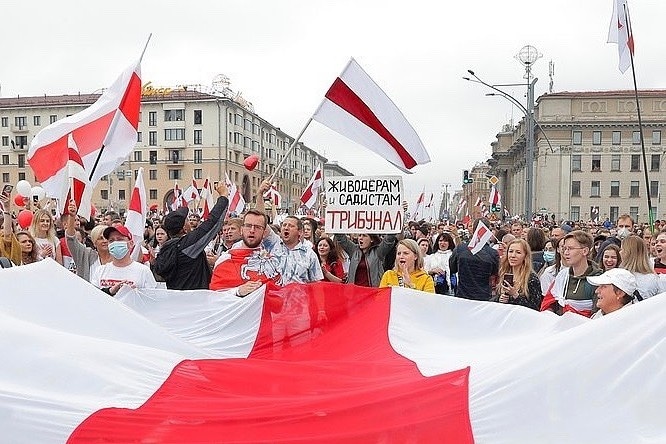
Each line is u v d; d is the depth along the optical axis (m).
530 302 6.47
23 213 8.44
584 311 5.78
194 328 5.42
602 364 3.02
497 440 2.93
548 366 3.08
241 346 5.30
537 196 76.88
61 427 2.99
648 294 6.03
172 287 6.91
